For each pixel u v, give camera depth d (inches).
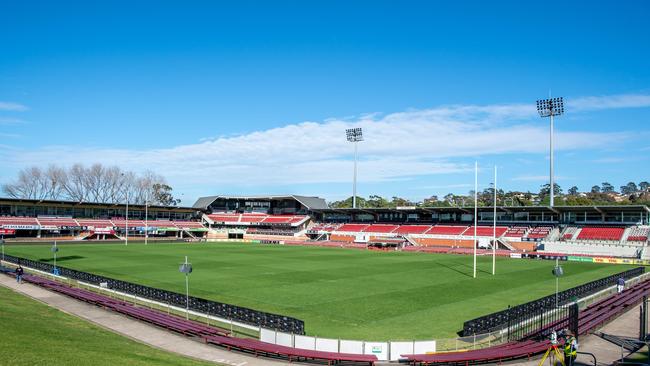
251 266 3056.1
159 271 2741.1
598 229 4350.4
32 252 3747.5
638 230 4185.5
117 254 3727.9
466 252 4347.9
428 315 1643.7
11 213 5290.4
